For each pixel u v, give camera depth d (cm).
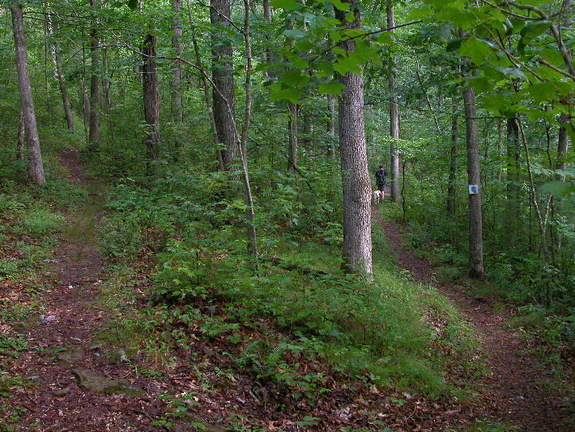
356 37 169
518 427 518
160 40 1316
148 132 1370
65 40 1347
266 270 670
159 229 880
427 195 1911
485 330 880
